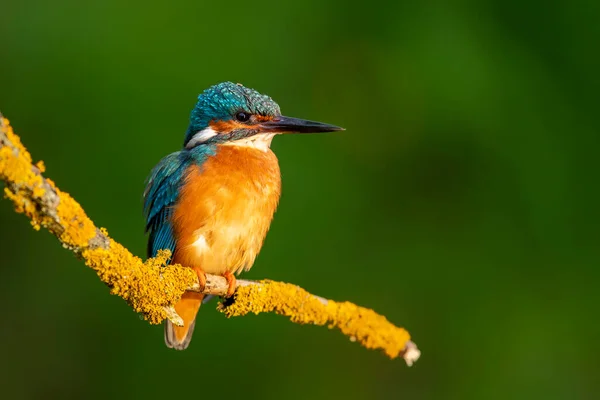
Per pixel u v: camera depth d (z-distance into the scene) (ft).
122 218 36.73
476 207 39.91
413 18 40.81
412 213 40.22
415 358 26.35
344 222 38.96
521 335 38.52
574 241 39.09
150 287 21.86
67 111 37.40
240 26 39.19
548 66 40.34
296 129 30.35
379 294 38.96
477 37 40.27
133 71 37.40
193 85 37.73
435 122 39.81
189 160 28.43
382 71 40.29
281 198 38.24
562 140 39.47
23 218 40.19
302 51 40.09
